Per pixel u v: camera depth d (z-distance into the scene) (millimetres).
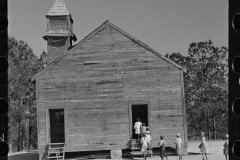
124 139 27031
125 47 27875
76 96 27484
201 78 63562
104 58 27797
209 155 27109
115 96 27453
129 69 27641
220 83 62562
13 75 49969
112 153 26938
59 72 27688
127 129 27125
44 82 27609
